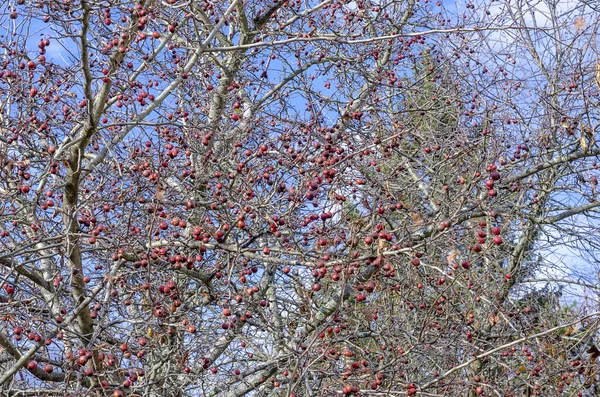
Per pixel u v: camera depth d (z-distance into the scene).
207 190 6.91
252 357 6.89
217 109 8.24
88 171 5.72
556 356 7.94
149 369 5.93
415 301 7.51
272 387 6.81
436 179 7.19
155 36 6.11
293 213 5.88
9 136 6.29
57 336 4.95
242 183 6.30
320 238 5.32
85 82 5.13
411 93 9.72
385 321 6.99
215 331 6.36
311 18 9.10
